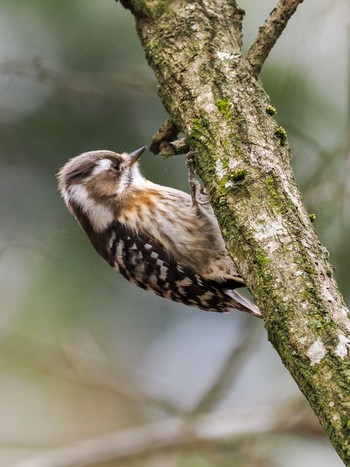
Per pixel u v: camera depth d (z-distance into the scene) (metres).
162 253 10.32
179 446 12.24
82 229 11.80
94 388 12.91
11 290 12.83
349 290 10.88
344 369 5.22
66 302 12.80
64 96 12.28
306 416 12.31
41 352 12.82
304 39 11.08
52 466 12.11
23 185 12.45
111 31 12.07
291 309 5.61
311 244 5.97
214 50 7.37
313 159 11.53
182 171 11.90
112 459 12.23
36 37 12.11
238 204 6.33
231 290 10.40
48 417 15.61
